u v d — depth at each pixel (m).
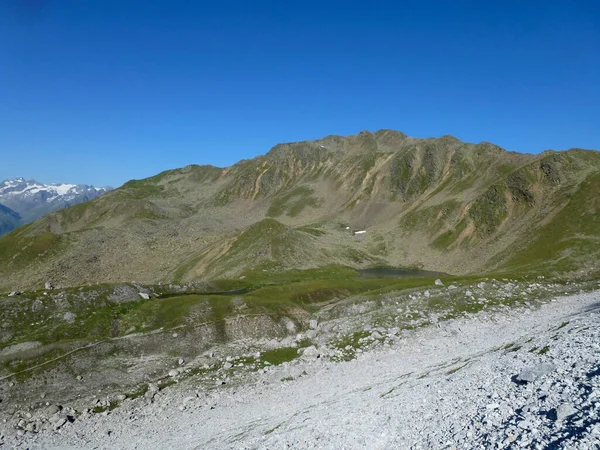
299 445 25.64
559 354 29.50
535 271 101.75
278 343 65.19
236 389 48.94
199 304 72.44
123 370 55.66
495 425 19.16
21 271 195.00
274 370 53.75
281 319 72.38
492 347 47.03
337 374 49.56
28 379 50.62
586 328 39.09
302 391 45.09
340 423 28.48
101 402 48.16
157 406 46.50
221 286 105.69
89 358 56.09
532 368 25.28
